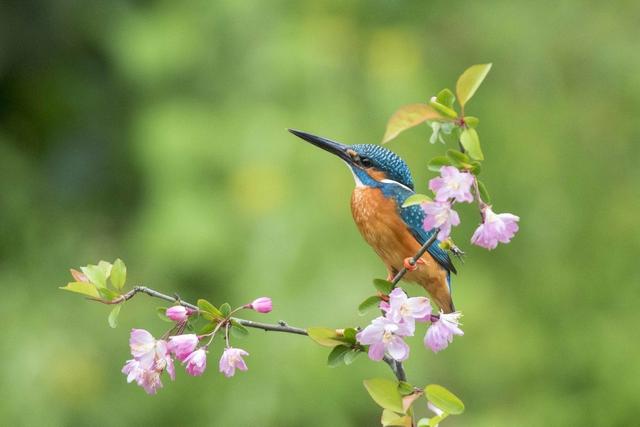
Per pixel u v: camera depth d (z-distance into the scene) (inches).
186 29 464.4
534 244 492.4
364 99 450.3
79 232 510.0
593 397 489.1
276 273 428.1
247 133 439.5
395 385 160.9
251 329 432.1
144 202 505.4
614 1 515.8
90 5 540.1
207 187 443.5
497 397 484.4
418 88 456.1
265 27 462.6
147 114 457.7
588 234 501.4
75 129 554.3
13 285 475.8
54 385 445.1
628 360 490.3
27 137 560.1
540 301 491.2
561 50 504.7
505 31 499.2
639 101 507.5
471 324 462.9
